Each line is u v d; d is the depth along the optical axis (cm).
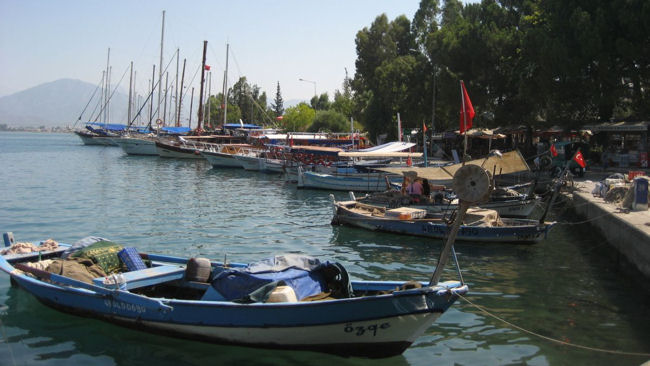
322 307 883
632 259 1374
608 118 3622
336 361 920
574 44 3259
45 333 1020
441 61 4444
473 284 1364
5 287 1280
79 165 5319
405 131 6291
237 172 4781
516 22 4381
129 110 9862
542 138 4609
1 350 946
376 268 1521
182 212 2495
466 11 4912
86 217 2314
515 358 916
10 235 1405
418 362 907
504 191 2402
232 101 14000
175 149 6256
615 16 3100
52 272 1126
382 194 2444
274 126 10412
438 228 1877
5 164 5341
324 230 2092
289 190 3512
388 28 7831
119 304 1020
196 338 966
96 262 1173
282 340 921
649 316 1120
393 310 878
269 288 942
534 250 1767
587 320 1097
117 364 895
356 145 5016
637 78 3164
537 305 1194
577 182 2788
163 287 1144
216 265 1162
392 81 5966
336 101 10462
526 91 3725
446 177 2227
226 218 2350
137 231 2023
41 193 3100
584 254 1709
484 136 4144
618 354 928
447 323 1079
